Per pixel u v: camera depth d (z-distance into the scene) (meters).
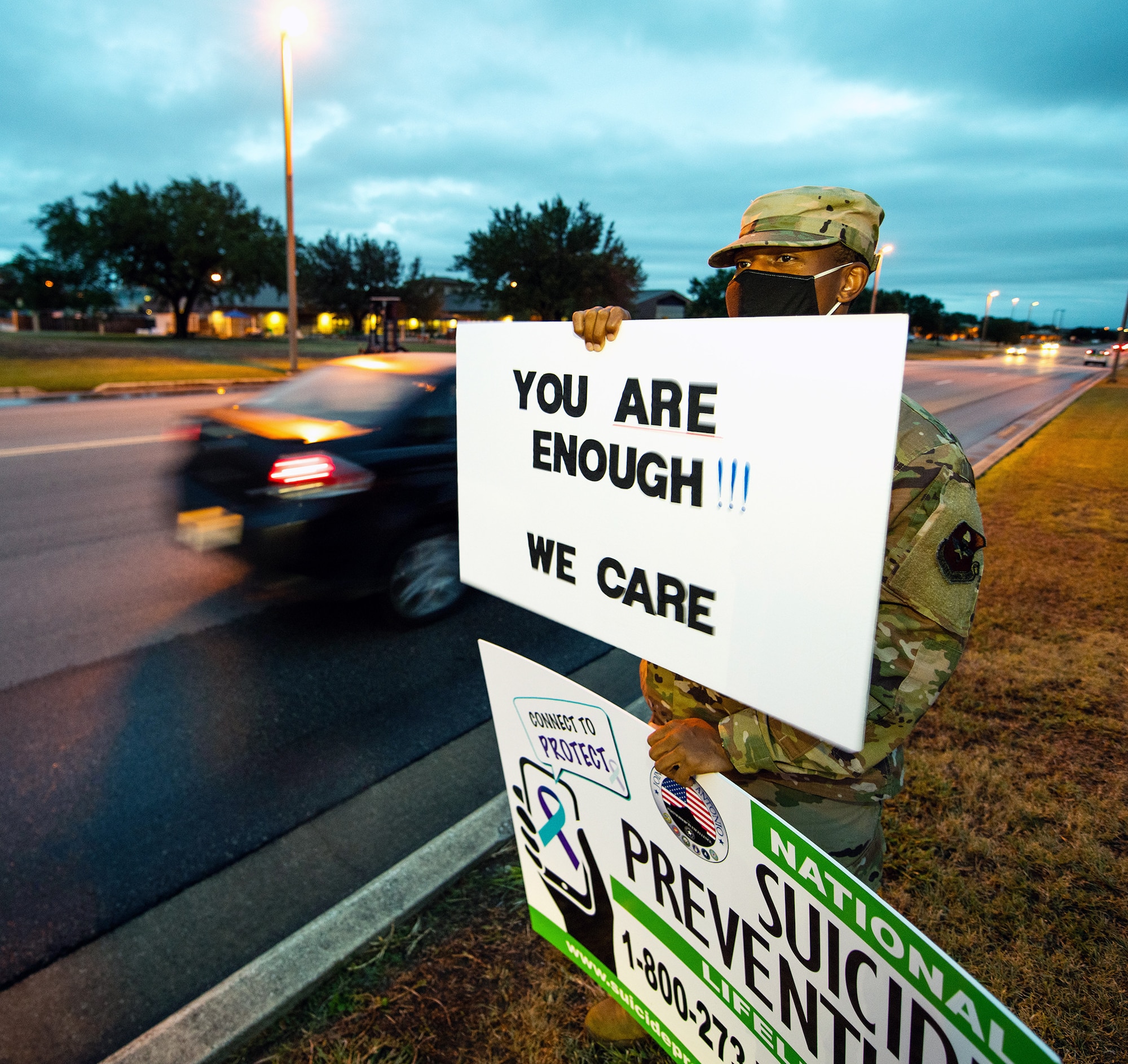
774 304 1.11
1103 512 5.89
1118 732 2.61
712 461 0.92
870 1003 0.86
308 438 3.53
